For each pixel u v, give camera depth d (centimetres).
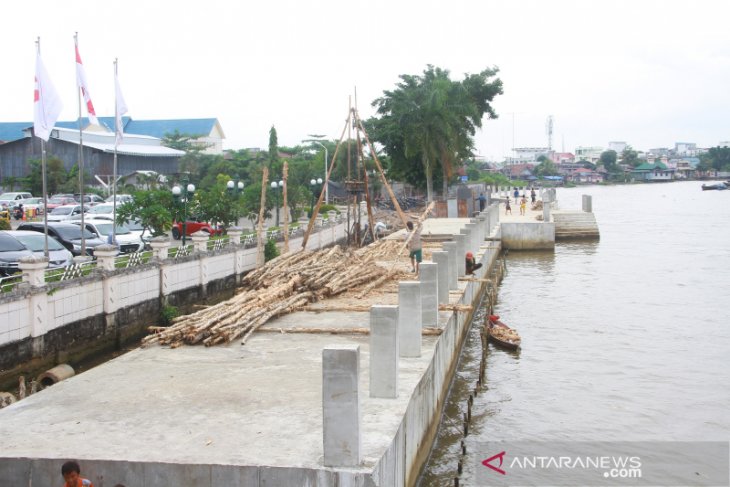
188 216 3416
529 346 2175
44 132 2097
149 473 868
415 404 1159
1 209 4028
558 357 2045
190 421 1016
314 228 3694
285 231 2856
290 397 1120
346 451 848
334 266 2200
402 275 2353
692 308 2719
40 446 927
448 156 5600
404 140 5597
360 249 2961
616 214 8025
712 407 1608
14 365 1494
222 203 3397
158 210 2823
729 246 4775
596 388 1755
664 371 1891
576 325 2448
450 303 1862
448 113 5494
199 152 7888
